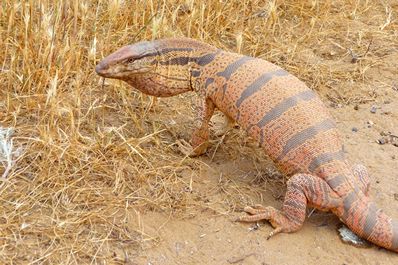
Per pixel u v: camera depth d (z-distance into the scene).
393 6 1.86
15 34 1.48
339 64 1.66
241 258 1.23
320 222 1.29
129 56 1.30
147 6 1.59
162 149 1.39
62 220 1.24
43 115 1.38
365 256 1.24
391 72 1.65
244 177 1.36
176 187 1.32
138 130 1.42
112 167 1.33
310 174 1.26
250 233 1.27
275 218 1.26
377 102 1.56
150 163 1.35
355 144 1.45
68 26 1.53
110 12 1.50
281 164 1.29
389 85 1.61
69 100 1.43
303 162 1.27
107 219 1.26
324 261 1.24
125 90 1.49
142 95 1.48
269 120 1.29
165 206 1.29
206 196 1.32
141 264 1.21
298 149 1.27
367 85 1.61
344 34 1.75
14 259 1.19
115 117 1.45
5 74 1.45
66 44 1.44
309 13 1.78
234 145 1.42
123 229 1.25
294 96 1.30
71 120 1.34
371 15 1.83
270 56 1.64
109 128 1.38
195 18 1.61
